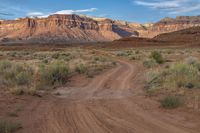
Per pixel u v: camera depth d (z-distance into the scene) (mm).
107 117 9453
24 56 50531
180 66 18750
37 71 21609
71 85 17469
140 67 29391
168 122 8672
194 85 14000
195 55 48344
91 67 27906
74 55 49156
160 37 165875
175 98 10969
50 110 10492
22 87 14039
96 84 17875
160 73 18766
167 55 50531
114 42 145875
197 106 10250
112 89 15930
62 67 19984
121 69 27484
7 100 11672
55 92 14922
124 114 9820
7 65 23188
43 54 56250
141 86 16406
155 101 11688
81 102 12195
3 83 15938
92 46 144875
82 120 9117
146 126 8328
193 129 7926
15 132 7809
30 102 11742
